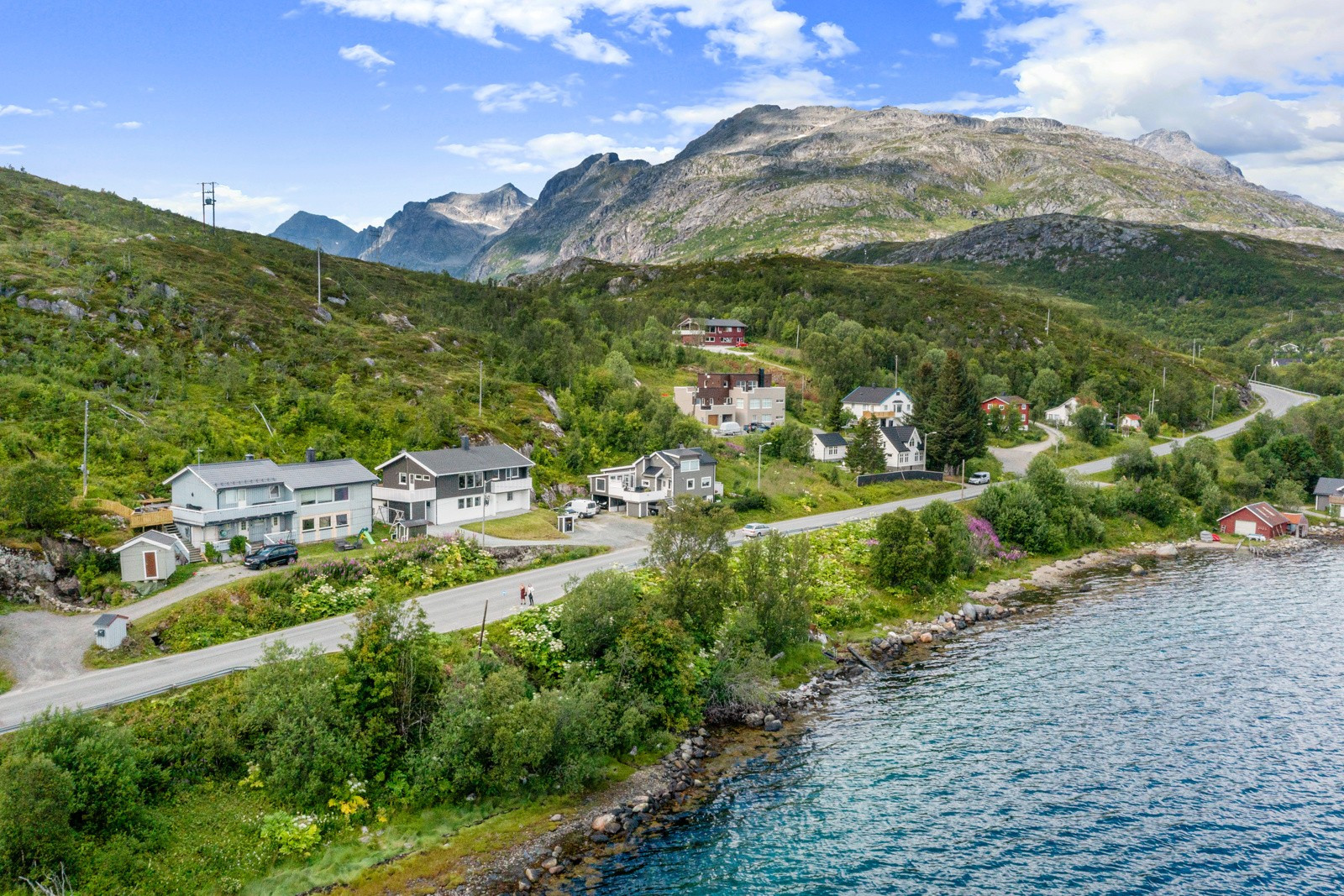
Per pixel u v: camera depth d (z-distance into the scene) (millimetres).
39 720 41781
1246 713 61656
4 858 36844
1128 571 103562
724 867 43500
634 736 54188
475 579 74938
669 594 64375
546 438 118812
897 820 47938
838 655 72625
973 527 104062
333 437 103688
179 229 180375
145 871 39812
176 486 76688
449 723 48031
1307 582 98312
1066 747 56625
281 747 44625
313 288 162000
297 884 40969
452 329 161250
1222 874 43125
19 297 118188
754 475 121062
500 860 43656
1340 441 163250
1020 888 41969
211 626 59531
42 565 64438
